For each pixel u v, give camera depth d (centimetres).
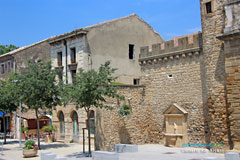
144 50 2377
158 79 2280
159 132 2264
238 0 1653
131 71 2806
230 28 1662
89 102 1795
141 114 2295
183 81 2125
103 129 2077
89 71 1817
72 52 2662
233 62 1661
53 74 2234
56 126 2692
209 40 1834
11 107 2602
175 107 2114
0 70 3747
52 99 2242
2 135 3316
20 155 1981
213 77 1811
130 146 1938
